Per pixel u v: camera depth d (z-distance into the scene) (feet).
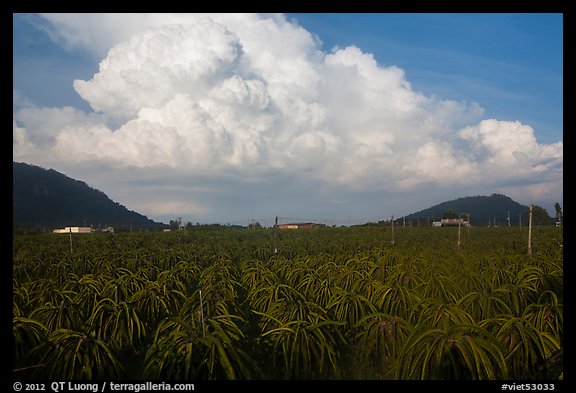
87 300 33.09
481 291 31.78
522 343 21.35
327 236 119.03
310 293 37.09
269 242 95.20
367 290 34.86
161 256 62.28
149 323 32.89
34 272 54.39
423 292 33.14
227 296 34.78
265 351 26.08
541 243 84.02
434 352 19.54
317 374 24.49
